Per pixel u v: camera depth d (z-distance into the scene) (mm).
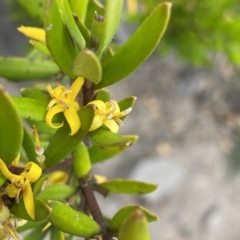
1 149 116
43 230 162
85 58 102
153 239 656
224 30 298
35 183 119
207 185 687
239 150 706
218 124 719
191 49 328
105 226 135
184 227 665
